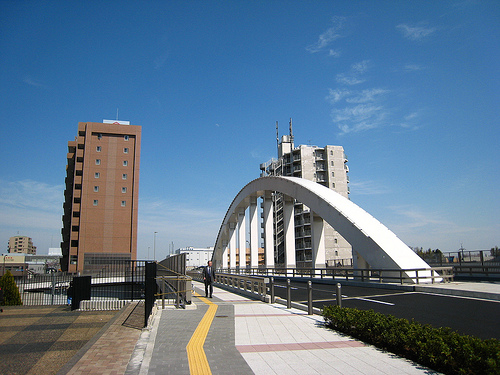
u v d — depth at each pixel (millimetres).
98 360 6820
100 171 62250
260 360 6703
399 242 21734
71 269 58750
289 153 74062
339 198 26344
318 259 28516
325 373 5969
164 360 6688
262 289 16969
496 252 24609
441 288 16547
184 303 14133
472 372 5414
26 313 14383
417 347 6543
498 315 10734
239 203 40188
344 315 9188
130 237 61219
